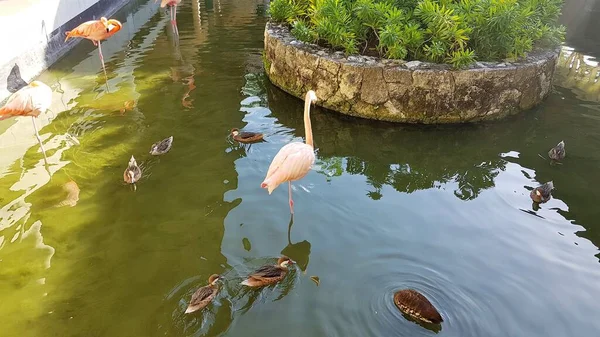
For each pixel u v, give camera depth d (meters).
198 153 4.34
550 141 4.69
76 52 7.27
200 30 8.28
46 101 4.39
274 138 4.67
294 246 3.16
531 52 5.46
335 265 3.00
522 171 4.18
